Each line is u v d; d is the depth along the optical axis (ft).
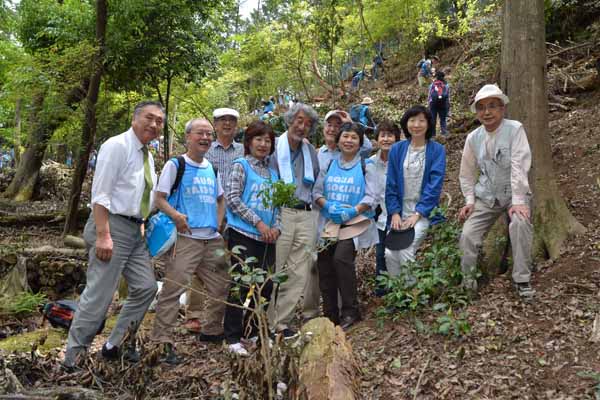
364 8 56.39
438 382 10.32
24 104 34.73
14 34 44.04
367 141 16.40
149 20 31.86
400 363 11.23
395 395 10.21
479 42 42.01
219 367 11.95
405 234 13.82
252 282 10.42
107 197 11.44
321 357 8.21
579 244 14.52
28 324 18.44
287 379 7.88
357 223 14.29
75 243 28.76
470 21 43.50
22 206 41.42
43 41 35.58
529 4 15.47
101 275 11.54
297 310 16.76
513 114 15.67
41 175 48.65
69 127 32.12
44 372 10.87
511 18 15.76
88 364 10.78
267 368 7.81
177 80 41.24
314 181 14.56
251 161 13.88
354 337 13.16
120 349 11.24
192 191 13.29
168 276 13.01
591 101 27.78
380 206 15.64
